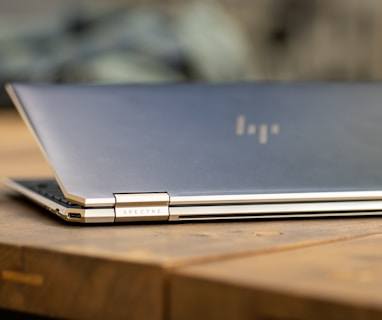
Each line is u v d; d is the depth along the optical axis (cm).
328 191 80
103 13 323
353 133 88
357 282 54
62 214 76
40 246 64
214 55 303
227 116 88
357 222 77
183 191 77
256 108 90
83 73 278
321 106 91
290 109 90
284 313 52
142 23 306
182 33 302
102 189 76
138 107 88
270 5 415
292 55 418
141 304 59
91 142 83
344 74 429
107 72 277
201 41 303
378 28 440
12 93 89
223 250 63
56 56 297
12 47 303
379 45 441
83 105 88
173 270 57
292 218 79
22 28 317
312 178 81
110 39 297
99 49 292
